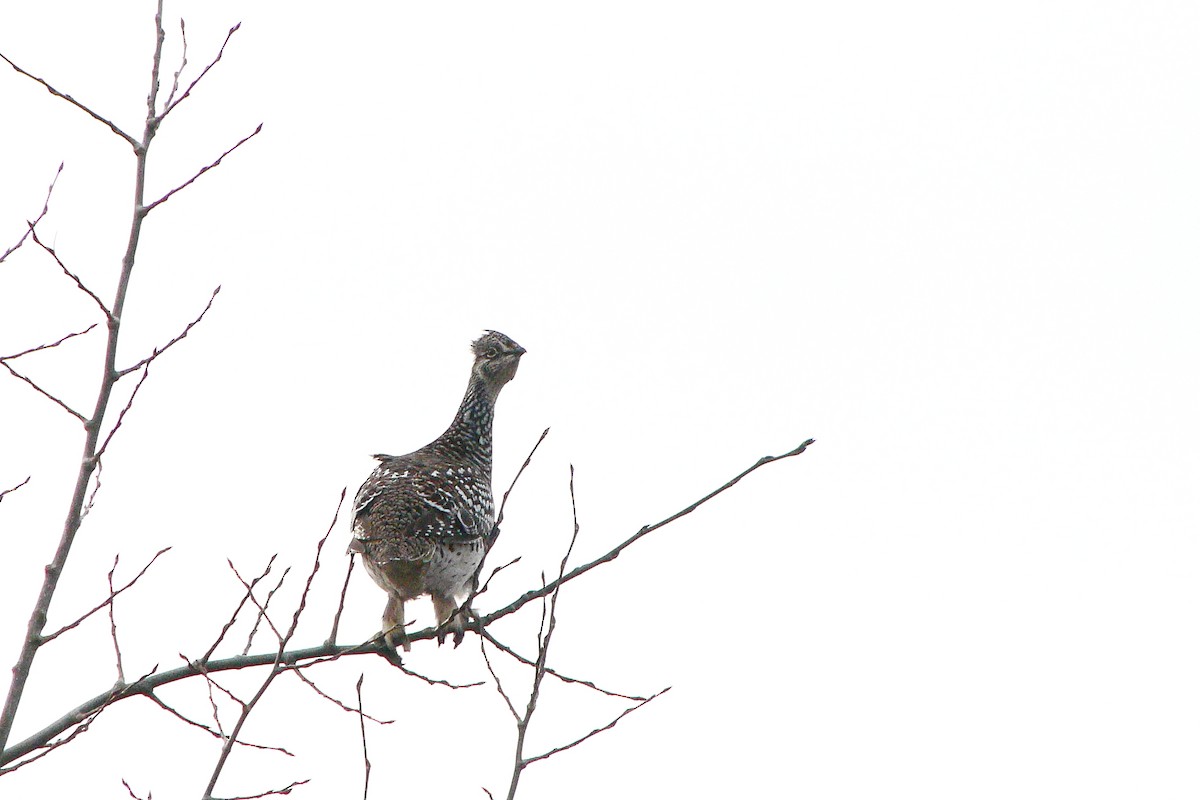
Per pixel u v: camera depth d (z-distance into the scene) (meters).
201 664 9.64
